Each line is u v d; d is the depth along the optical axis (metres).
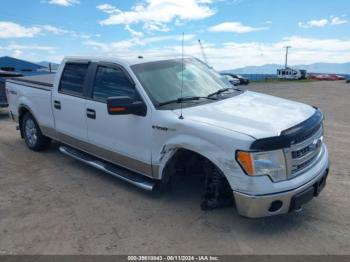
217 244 3.61
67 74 5.75
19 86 6.94
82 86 5.37
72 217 4.23
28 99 6.64
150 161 4.40
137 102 4.36
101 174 5.64
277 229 3.87
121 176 4.81
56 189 5.09
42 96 6.23
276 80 60.53
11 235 3.85
